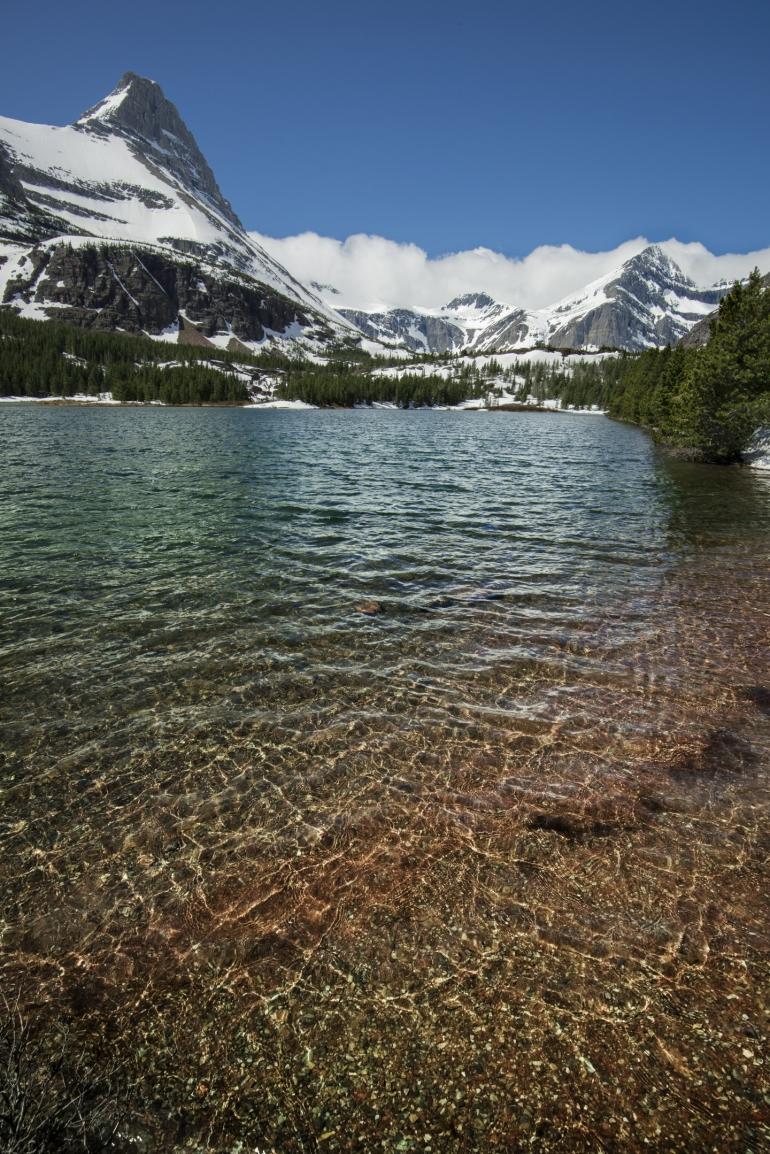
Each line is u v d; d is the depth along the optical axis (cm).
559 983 416
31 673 880
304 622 1091
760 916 475
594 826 575
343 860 531
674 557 1576
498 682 871
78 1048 370
